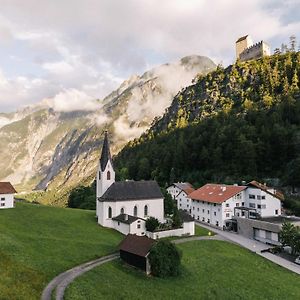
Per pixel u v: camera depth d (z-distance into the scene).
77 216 102.19
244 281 60.81
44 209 108.44
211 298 51.97
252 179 148.25
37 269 52.03
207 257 72.19
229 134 177.88
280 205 114.44
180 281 56.84
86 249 67.44
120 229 89.69
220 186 124.25
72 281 49.66
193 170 183.12
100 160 103.69
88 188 158.88
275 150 158.00
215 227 113.06
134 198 98.38
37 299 42.25
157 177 191.75
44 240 68.62
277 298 55.38
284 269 71.31
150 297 49.00
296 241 78.75
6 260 51.75
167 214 115.50
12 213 95.75
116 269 58.41
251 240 95.75
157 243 59.50
